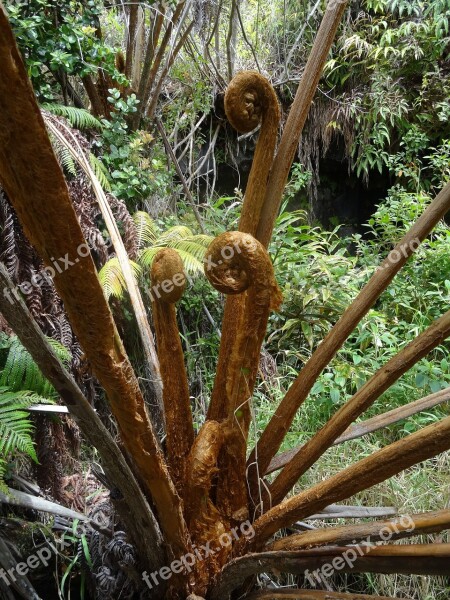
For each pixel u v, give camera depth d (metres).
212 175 2.57
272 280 0.60
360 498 1.10
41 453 1.00
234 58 2.43
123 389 0.55
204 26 2.14
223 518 0.73
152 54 1.69
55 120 1.15
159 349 0.73
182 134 2.39
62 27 1.45
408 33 2.58
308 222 2.80
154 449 0.61
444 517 0.52
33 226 0.44
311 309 1.83
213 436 0.70
